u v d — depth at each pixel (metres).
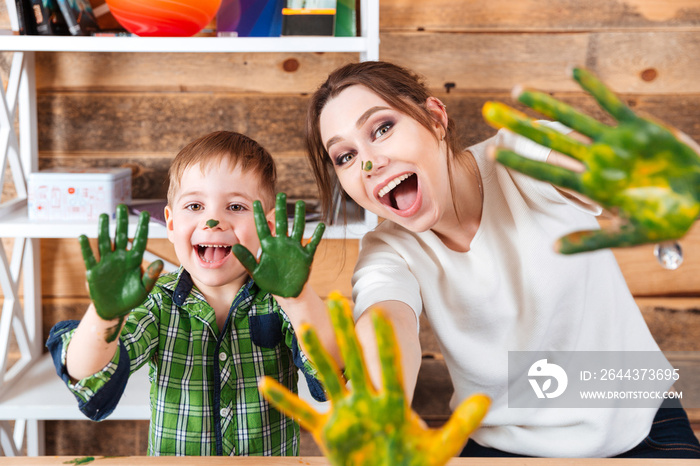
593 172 0.32
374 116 0.82
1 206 1.27
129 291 0.53
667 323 1.56
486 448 1.03
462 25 1.45
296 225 0.57
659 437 1.01
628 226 0.32
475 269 0.94
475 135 1.48
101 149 1.47
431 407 1.58
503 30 1.46
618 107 0.32
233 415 0.90
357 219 1.28
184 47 1.13
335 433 0.35
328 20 1.19
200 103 1.47
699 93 1.49
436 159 0.84
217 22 1.28
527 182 0.90
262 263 0.56
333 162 0.88
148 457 0.65
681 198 0.31
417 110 0.85
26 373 1.38
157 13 1.11
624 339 1.02
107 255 0.53
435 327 0.97
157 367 0.89
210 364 0.90
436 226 0.93
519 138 0.90
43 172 1.26
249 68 1.46
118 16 1.15
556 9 1.46
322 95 0.91
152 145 1.47
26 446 1.53
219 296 0.94
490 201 0.94
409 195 0.92
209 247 0.90
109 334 0.66
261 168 0.92
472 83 1.47
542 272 0.92
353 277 0.93
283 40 1.14
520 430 1.00
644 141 0.31
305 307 0.68
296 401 0.37
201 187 0.87
